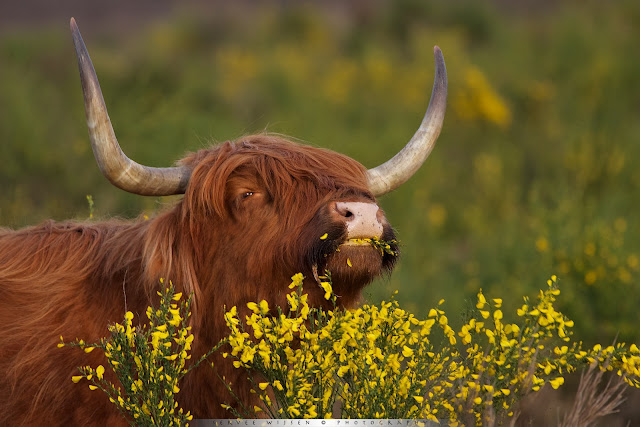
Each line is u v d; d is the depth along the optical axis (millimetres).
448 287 28781
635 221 31078
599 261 24672
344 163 14406
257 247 13398
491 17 97938
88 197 19203
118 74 46406
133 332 12609
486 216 41750
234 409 13445
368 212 12766
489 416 12758
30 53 58531
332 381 12625
